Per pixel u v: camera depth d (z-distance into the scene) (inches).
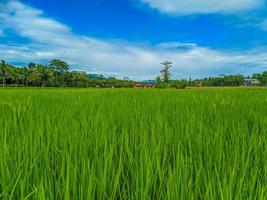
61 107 241.8
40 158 89.1
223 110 213.0
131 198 65.8
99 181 70.2
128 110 217.3
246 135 125.6
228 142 121.7
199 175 73.3
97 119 159.8
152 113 201.0
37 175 73.4
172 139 117.8
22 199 59.4
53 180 76.9
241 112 205.0
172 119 172.6
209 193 65.7
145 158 81.6
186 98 391.5
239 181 67.2
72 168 76.9
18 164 80.0
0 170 76.5
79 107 244.2
